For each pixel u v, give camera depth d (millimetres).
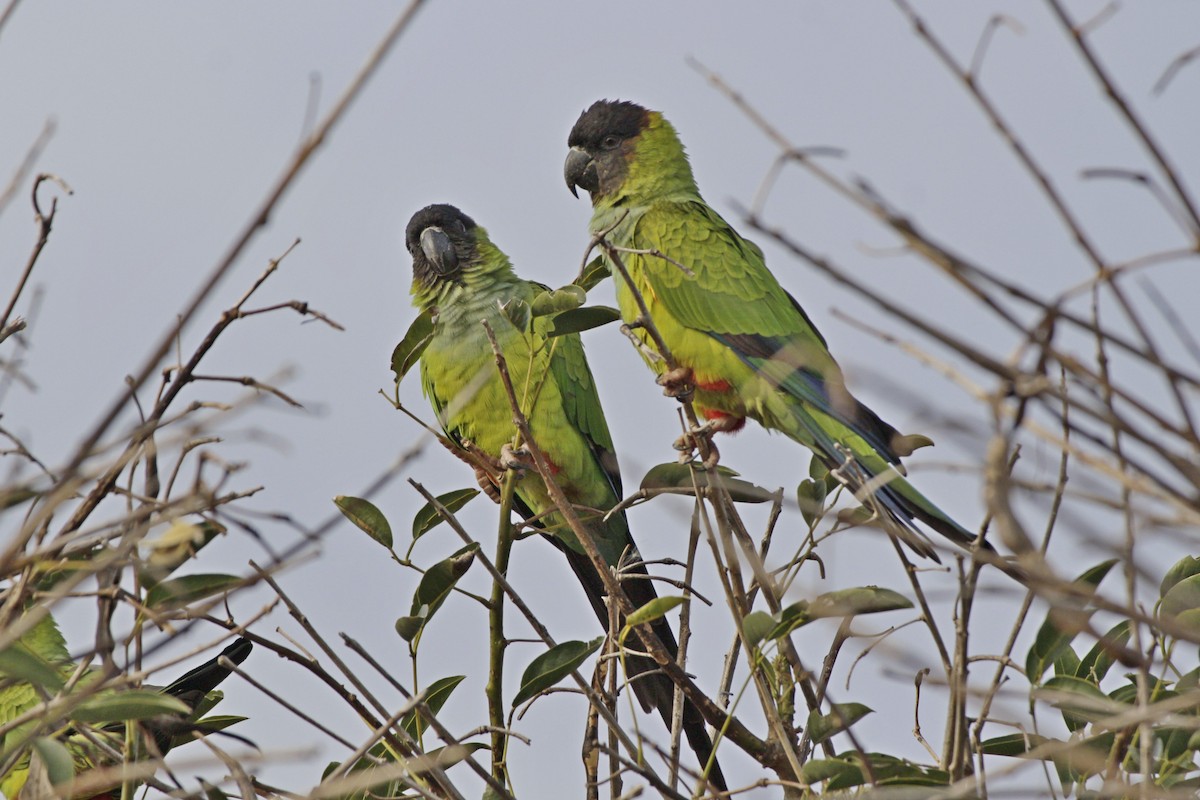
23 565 4441
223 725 7004
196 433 4355
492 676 7219
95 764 6676
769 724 6715
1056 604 4230
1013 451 4723
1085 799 5598
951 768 5531
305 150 3840
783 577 6977
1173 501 3695
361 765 7117
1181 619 5734
